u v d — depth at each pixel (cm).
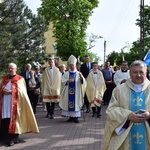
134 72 402
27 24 1328
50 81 1176
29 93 1252
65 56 3522
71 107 1073
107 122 411
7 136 790
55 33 3462
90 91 1201
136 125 401
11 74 796
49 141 804
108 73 1531
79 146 754
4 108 775
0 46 1205
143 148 398
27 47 1402
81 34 3500
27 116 786
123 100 407
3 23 1254
